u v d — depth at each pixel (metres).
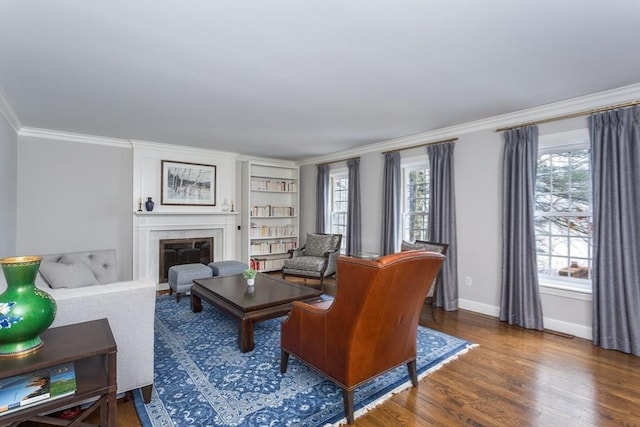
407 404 2.10
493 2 1.76
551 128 3.50
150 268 5.33
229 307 3.12
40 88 2.97
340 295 1.91
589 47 2.26
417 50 2.30
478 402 2.13
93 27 1.99
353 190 5.75
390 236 5.05
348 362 1.89
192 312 3.94
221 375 2.45
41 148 4.51
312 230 6.93
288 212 7.12
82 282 2.76
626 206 2.93
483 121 3.98
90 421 1.88
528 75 2.72
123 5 1.77
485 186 4.03
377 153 5.43
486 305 4.01
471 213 4.16
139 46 2.23
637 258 2.89
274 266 6.75
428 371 2.54
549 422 1.93
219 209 6.07
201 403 2.09
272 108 3.57
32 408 1.35
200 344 3.02
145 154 5.30
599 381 2.40
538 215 3.78
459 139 4.29
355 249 5.66
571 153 3.54
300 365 2.62
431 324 3.66
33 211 4.45
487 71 2.64
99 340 1.57
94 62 2.46
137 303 2.02
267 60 2.45
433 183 4.49
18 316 1.39
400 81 2.84
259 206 6.73
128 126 4.30
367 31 2.05
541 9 1.83
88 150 4.87
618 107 3.01
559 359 2.77
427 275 2.07
